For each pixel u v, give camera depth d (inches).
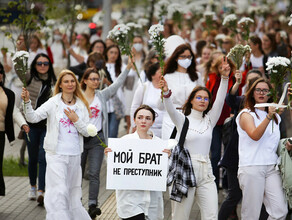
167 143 598.5
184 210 625.0
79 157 681.6
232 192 693.9
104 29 1515.7
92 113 775.1
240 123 647.8
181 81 816.3
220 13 1748.3
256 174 631.8
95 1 2679.6
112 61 1071.0
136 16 1910.7
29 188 915.4
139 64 1243.8
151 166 596.7
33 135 813.9
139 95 858.1
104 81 946.1
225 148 737.6
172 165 620.4
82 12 1312.7
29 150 823.7
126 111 1190.3
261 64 1056.2
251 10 1619.1
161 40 675.4
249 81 668.7
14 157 1130.0
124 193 598.5
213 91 841.5
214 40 1325.0
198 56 1294.3
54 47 1378.0
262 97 641.0
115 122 997.8
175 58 812.0
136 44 1243.8
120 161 597.9
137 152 598.5
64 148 666.2
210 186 625.6
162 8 1374.3
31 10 1016.2
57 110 672.4
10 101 771.4
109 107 992.9
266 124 609.3
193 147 629.9
